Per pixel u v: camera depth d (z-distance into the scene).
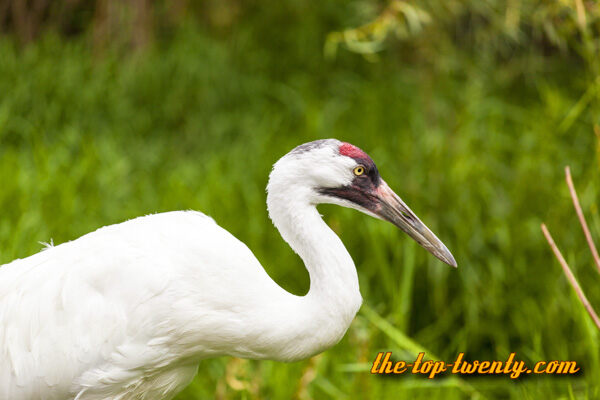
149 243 6.21
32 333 6.20
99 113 13.74
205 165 12.52
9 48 14.73
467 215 10.04
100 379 6.17
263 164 12.23
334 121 13.60
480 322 9.65
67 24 16.45
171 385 6.65
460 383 8.52
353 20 13.70
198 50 15.04
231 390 7.95
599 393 7.43
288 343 6.24
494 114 12.68
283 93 14.64
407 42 12.19
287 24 16.30
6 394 6.30
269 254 10.37
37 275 6.33
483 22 10.89
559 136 11.37
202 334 6.20
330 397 8.31
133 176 12.12
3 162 11.65
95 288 6.14
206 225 6.45
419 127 12.49
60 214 10.30
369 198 6.41
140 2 15.34
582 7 7.33
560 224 9.67
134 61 14.80
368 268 10.02
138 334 6.09
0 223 9.80
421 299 9.91
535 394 8.27
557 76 13.11
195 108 14.34
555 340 9.02
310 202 6.34
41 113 13.48
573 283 6.04
